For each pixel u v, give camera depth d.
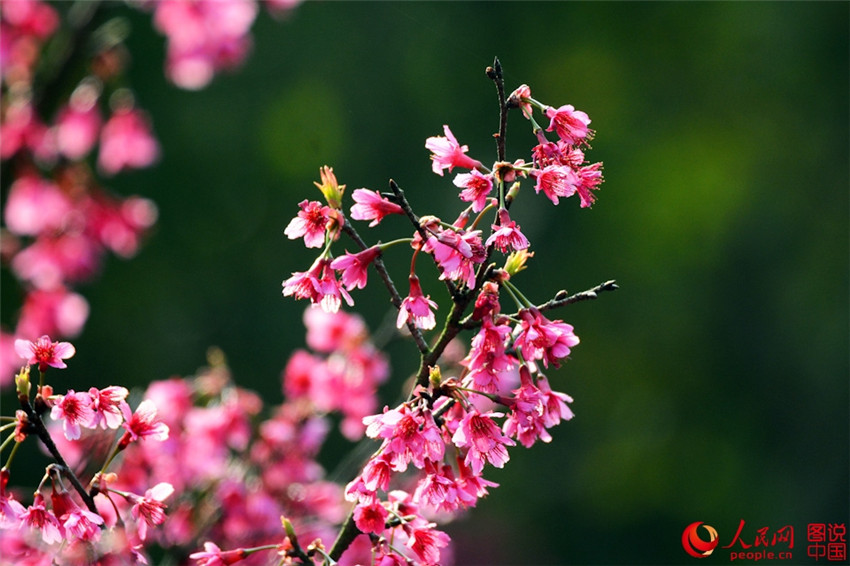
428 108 16.27
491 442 3.01
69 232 7.50
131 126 7.84
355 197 3.09
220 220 14.88
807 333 17.55
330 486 5.80
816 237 18.17
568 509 15.62
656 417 16.92
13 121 7.32
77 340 12.62
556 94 17.53
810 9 19.06
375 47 16.70
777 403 17.20
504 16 17.47
